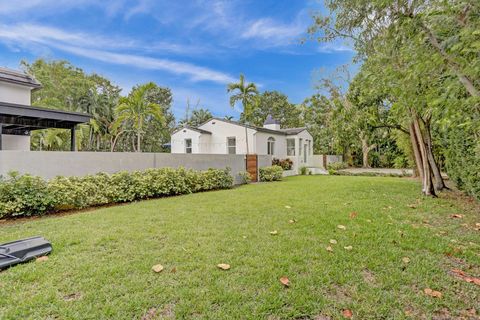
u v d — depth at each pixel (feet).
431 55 9.06
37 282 7.89
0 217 15.56
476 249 10.90
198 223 14.43
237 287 7.80
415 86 10.66
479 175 18.01
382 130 31.12
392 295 7.54
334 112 30.53
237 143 54.29
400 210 18.01
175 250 10.44
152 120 80.18
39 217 16.60
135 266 8.97
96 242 11.25
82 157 22.52
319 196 24.14
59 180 18.66
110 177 21.40
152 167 27.89
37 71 72.18
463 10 8.19
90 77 84.17
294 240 11.68
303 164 64.39
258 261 9.48
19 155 19.06
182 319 6.43
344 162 78.23
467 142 18.94
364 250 10.59
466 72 7.97
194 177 27.78
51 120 27.91
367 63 16.16
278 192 27.12
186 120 91.04
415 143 26.45
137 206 19.51
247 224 14.25
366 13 14.70
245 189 30.19
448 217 16.22
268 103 106.01
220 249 10.59
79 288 7.60
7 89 32.04
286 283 8.02
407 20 9.57
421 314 6.79
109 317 6.42
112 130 56.44
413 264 9.43
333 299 7.34
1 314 6.42
